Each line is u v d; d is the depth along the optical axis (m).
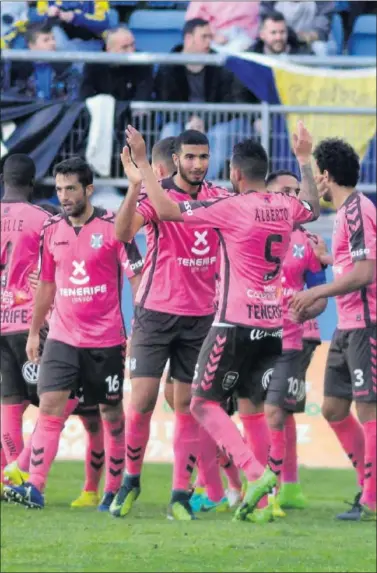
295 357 26.52
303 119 37.00
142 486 29.69
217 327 21.92
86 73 37.19
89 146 36.25
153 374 23.61
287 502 26.92
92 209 24.56
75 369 24.59
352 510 25.06
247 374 22.92
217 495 26.20
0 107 36.09
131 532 22.05
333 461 34.47
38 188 36.16
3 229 26.70
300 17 39.59
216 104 37.03
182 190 23.09
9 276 26.72
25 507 25.73
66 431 34.72
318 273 27.48
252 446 23.70
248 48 38.78
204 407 22.09
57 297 24.72
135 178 20.78
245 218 21.53
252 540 21.30
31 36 37.88
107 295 24.62
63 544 20.61
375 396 24.97
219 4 39.88
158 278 23.59
